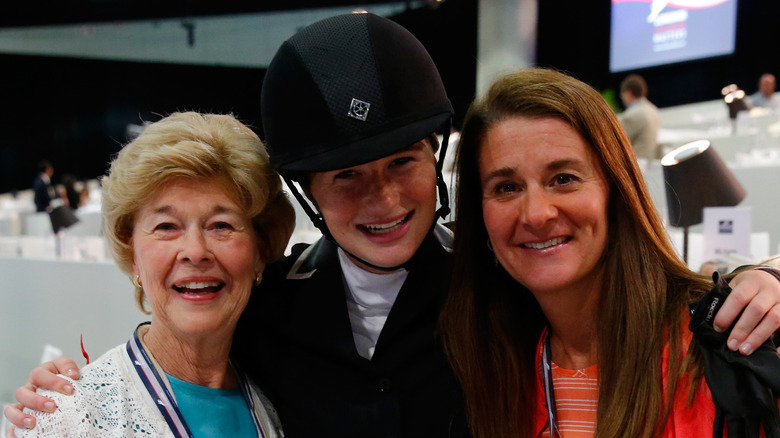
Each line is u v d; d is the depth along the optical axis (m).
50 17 8.66
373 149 0.97
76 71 11.85
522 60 6.48
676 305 1.02
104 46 10.16
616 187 1.06
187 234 1.05
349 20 1.06
